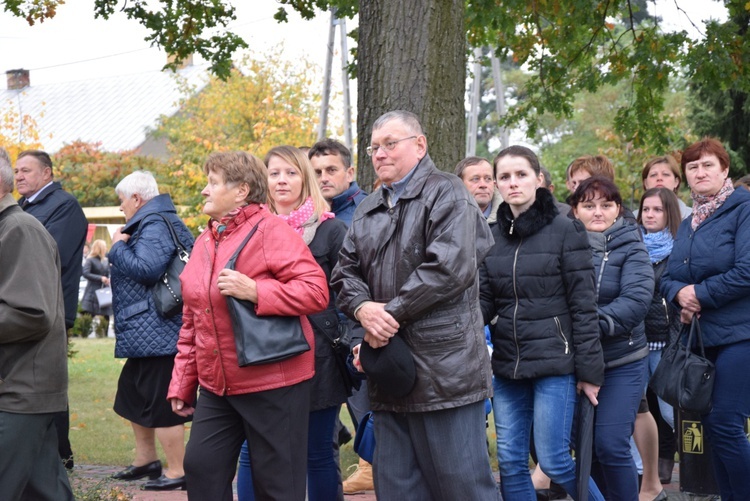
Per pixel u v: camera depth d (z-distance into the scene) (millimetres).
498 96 21203
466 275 3797
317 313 4594
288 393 4070
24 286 4188
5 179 4309
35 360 4320
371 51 7375
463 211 3871
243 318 3939
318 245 4680
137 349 6230
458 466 3920
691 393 4922
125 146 44594
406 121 4020
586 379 4492
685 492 5781
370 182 7383
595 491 4641
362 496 6168
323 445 4652
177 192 30062
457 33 7414
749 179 6906
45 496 4523
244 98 30516
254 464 4066
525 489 4711
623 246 5055
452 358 3877
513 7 11750
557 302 4551
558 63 13375
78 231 6727
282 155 4785
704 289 4957
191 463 4074
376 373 3852
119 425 9172
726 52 11953
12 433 4266
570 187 6500
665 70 12297
